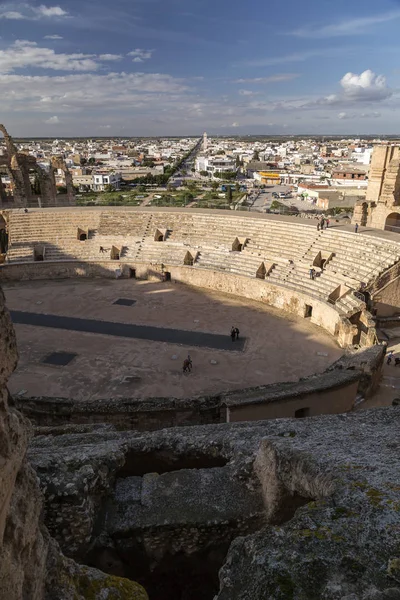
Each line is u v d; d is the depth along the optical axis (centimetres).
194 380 2759
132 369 2892
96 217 5350
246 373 2848
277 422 1284
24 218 5250
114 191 12769
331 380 2139
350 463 739
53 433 1549
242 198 11181
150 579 902
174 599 922
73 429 1571
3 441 497
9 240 5097
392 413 1199
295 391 1991
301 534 567
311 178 14862
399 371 2772
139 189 13175
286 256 4300
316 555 532
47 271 4922
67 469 880
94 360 3016
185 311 3941
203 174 18662
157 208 5675
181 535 869
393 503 591
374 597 455
